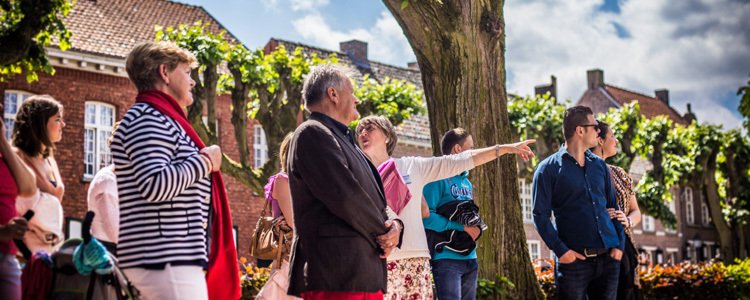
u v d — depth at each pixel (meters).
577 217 6.38
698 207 45.41
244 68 16.14
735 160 30.03
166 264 3.21
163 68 3.47
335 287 3.48
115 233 4.16
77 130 20.12
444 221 5.62
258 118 16.83
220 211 3.63
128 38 22.03
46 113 4.29
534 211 6.42
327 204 3.49
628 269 6.72
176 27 23.92
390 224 3.69
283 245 5.09
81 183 20.08
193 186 3.39
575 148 6.50
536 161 24.41
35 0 12.55
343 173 3.50
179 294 3.22
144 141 3.23
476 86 8.48
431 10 8.38
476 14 8.55
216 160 3.42
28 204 4.10
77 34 20.81
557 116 24.47
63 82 19.98
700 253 45.03
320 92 3.84
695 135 28.72
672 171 27.44
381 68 32.47
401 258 4.89
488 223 8.20
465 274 5.83
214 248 3.60
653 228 40.94
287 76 16.94
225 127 23.25
